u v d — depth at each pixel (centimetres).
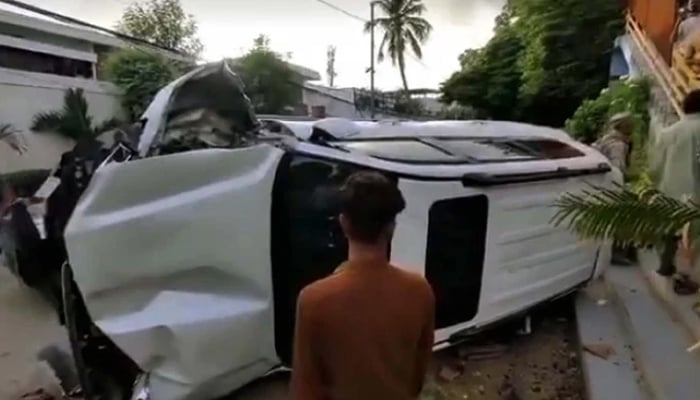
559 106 1988
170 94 440
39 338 624
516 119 2272
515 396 443
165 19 3447
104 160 494
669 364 400
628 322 486
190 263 378
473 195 431
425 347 215
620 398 387
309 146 414
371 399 199
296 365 204
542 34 1977
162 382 369
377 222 198
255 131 451
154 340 365
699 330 427
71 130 1800
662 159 482
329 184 399
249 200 383
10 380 536
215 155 388
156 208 375
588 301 562
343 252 392
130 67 2128
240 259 384
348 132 464
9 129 1712
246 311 383
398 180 396
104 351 394
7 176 1455
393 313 200
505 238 457
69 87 1917
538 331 546
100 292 369
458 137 511
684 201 365
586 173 523
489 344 520
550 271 506
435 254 418
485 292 452
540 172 474
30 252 634
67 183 542
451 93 2617
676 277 497
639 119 1001
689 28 1042
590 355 451
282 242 391
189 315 370
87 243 363
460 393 448
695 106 473
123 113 2119
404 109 3969
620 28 1855
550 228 495
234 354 381
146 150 434
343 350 197
